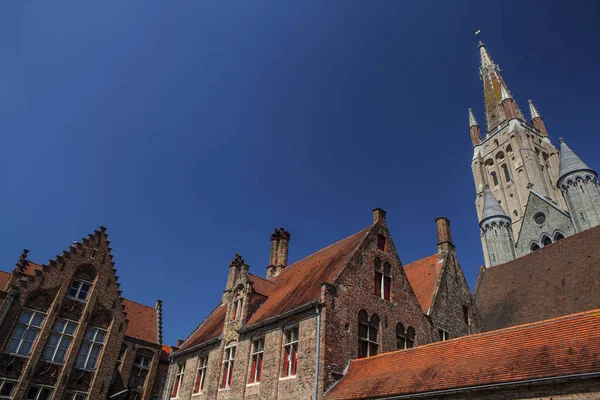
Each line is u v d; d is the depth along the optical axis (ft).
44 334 102.63
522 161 240.73
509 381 38.19
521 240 192.34
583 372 33.86
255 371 74.08
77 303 112.16
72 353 105.81
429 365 49.67
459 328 89.10
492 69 312.29
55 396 99.91
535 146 250.78
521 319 97.35
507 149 258.16
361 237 81.92
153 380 132.05
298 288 80.48
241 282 90.58
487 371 41.68
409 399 46.37
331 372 59.98
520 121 261.24
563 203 228.84
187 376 96.58
